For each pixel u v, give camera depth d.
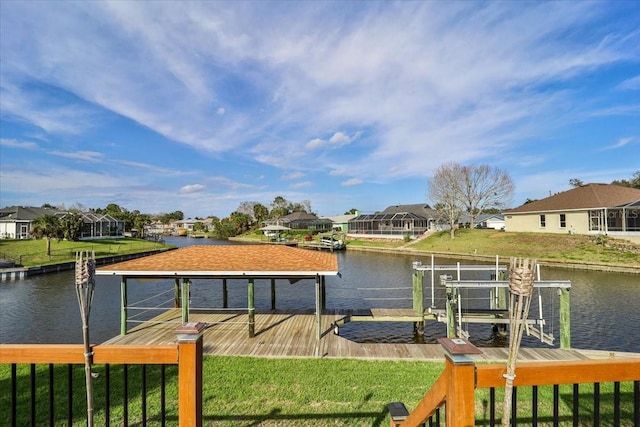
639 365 1.99
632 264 20.36
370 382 5.88
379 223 49.97
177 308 11.80
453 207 40.16
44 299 16.58
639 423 1.99
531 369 1.93
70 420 2.39
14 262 24.22
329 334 8.88
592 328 10.93
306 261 9.52
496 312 10.73
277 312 11.26
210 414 4.80
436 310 11.08
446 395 2.00
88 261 2.43
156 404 5.02
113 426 4.44
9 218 41.31
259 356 7.25
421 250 33.50
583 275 19.48
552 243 27.05
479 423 4.58
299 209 92.38
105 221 46.06
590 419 4.60
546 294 15.44
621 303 13.70
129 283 21.16
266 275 8.75
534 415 2.14
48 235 28.64
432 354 7.35
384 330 11.51
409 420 2.67
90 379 2.38
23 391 5.53
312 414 4.80
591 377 1.97
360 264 27.83
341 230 67.19
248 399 5.25
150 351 2.38
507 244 29.58
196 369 2.35
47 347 2.38
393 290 17.94
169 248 41.09
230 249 11.45
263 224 68.75
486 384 1.94
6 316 13.81
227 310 11.38
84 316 2.38
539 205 33.41
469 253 29.33
